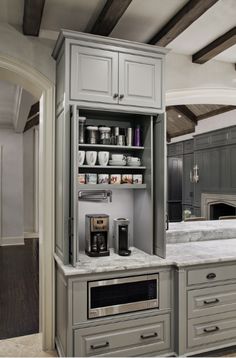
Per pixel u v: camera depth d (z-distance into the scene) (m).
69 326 2.08
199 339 2.37
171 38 2.53
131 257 2.44
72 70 2.22
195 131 4.23
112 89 2.33
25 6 2.07
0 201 6.67
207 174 4.11
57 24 2.45
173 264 2.33
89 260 2.34
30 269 4.82
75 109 2.18
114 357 2.19
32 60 2.52
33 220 7.58
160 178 2.46
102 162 2.47
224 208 4.32
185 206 3.72
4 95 4.34
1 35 2.44
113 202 2.80
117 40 2.32
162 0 2.14
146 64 2.44
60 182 2.39
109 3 2.07
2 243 6.64
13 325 2.97
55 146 2.58
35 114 5.44
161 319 2.32
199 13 2.17
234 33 2.51
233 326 2.47
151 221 2.51
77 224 2.19
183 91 3.05
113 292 2.20
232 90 3.21
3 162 6.71
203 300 2.38
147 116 2.58
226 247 2.87
